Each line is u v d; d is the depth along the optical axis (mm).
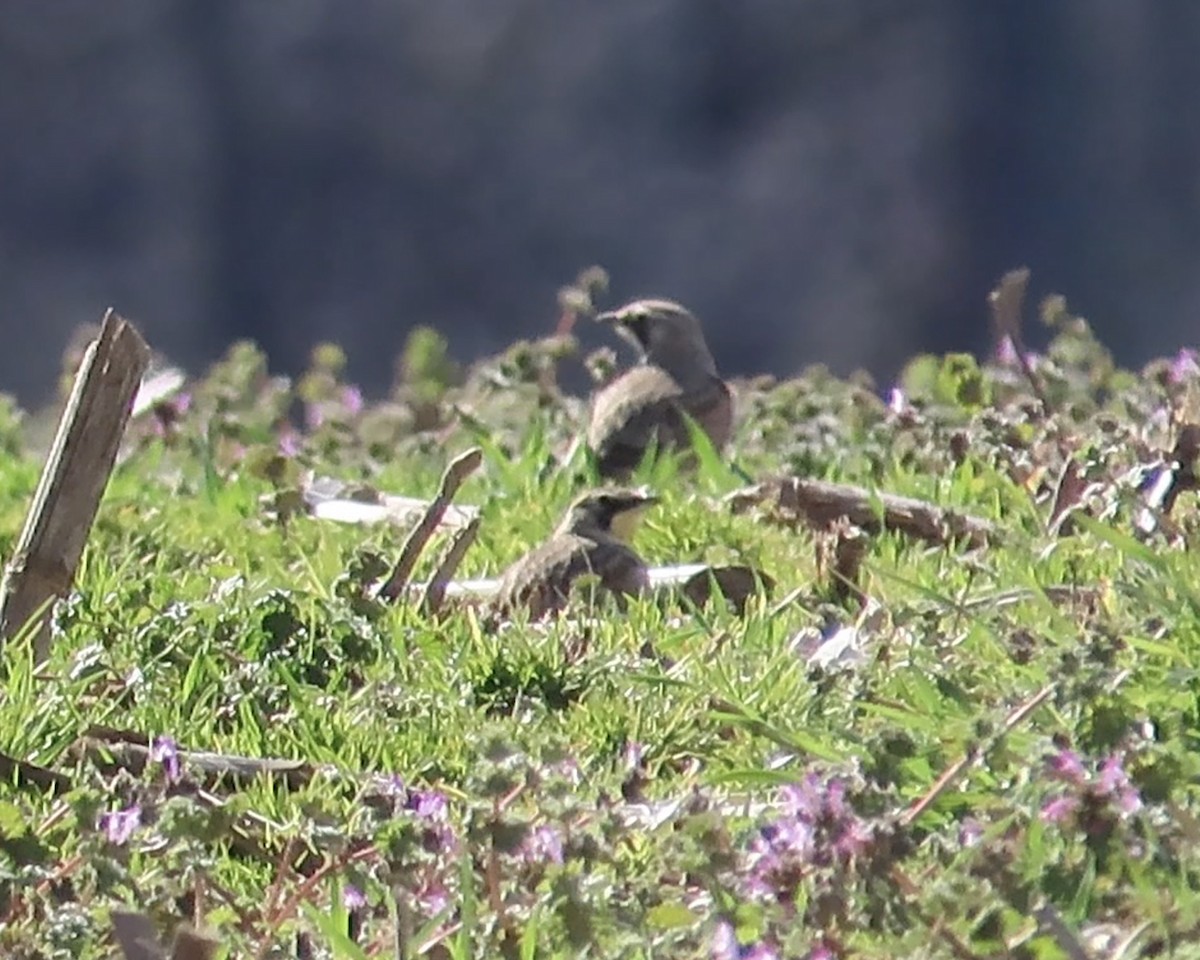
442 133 70938
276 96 71562
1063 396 15641
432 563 12812
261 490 14984
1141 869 7352
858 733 9195
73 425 10312
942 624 10531
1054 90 67562
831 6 69250
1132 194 67438
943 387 15547
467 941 7246
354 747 9711
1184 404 12125
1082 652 8406
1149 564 10094
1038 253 67062
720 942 6965
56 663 10266
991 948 6992
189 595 11766
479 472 16000
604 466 16281
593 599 11328
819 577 11641
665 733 9711
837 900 7051
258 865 8539
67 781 9109
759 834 7629
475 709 10133
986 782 8328
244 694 10188
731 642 10711
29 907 7582
